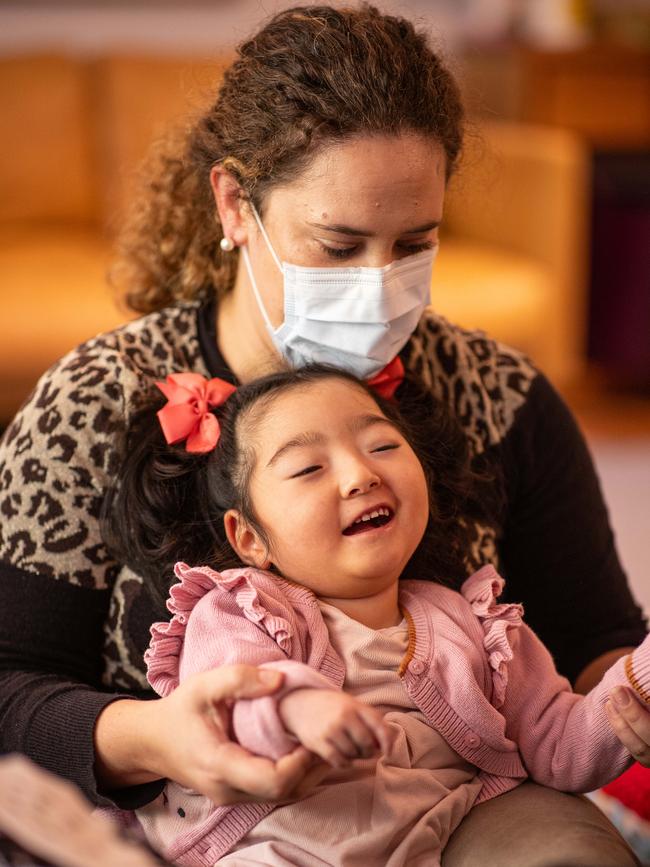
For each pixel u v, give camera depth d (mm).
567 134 3994
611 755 1155
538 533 1440
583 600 1446
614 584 1458
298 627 1171
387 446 1225
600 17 4160
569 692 1236
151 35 3895
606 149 3994
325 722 958
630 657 1153
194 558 1251
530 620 1473
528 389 1430
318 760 995
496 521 1398
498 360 1439
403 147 1188
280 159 1212
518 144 3334
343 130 1181
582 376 4484
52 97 3449
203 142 1364
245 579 1180
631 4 4352
